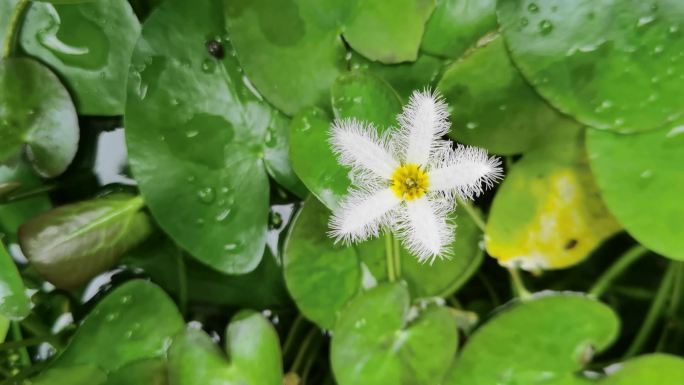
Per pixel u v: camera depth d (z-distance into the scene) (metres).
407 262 0.20
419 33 0.20
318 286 0.20
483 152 0.20
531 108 0.20
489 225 0.20
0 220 0.21
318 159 0.20
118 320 0.20
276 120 0.20
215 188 0.20
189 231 0.20
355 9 0.20
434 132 0.20
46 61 0.21
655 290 0.21
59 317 0.21
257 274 0.21
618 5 0.20
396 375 0.20
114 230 0.20
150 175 0.20
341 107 0.20
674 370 0.20
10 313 0.20
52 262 0.20
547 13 0.20
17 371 0.21
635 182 0.20
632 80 0.20
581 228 0.20
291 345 0.21
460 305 0.21
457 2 0.20
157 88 0.20
